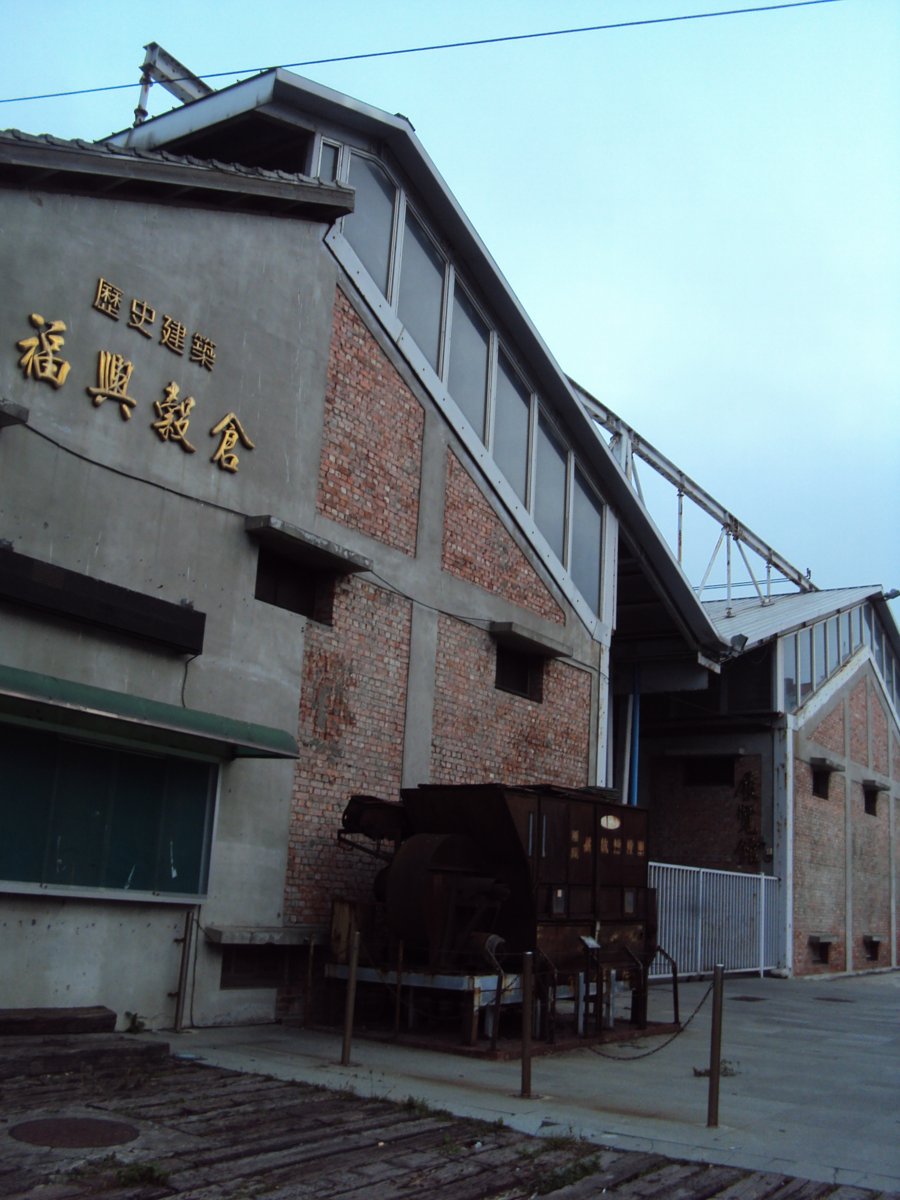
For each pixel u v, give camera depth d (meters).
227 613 11.07
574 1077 9.38
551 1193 5.88
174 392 10.75
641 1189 6.04
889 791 31.30
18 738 9.09
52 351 9.58
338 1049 9.95
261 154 13.97
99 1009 9.31
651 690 22.19
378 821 11.65
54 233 9.74
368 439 13.34
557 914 11.41
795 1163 6.80
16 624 9.06
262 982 11.22
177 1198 5.36
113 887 9.73
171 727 9.69
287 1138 6.60
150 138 13.88
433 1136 6.91
